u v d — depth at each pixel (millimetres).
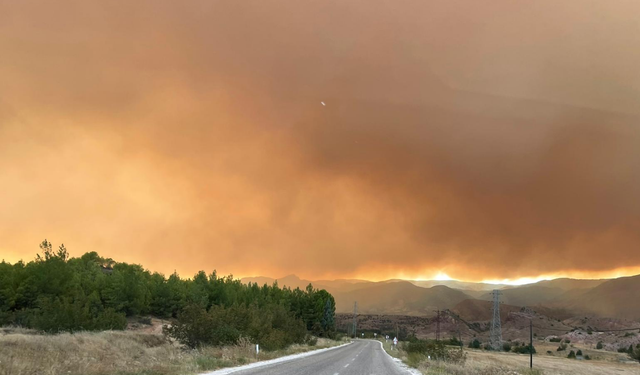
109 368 19469
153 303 77688
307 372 22641
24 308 52438
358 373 24031
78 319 41375
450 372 28672
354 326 178625
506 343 143500
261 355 33062
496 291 131875
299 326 68812
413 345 48344
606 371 64938
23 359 18281
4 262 57625
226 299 87250
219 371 20875
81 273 72875
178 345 40312
